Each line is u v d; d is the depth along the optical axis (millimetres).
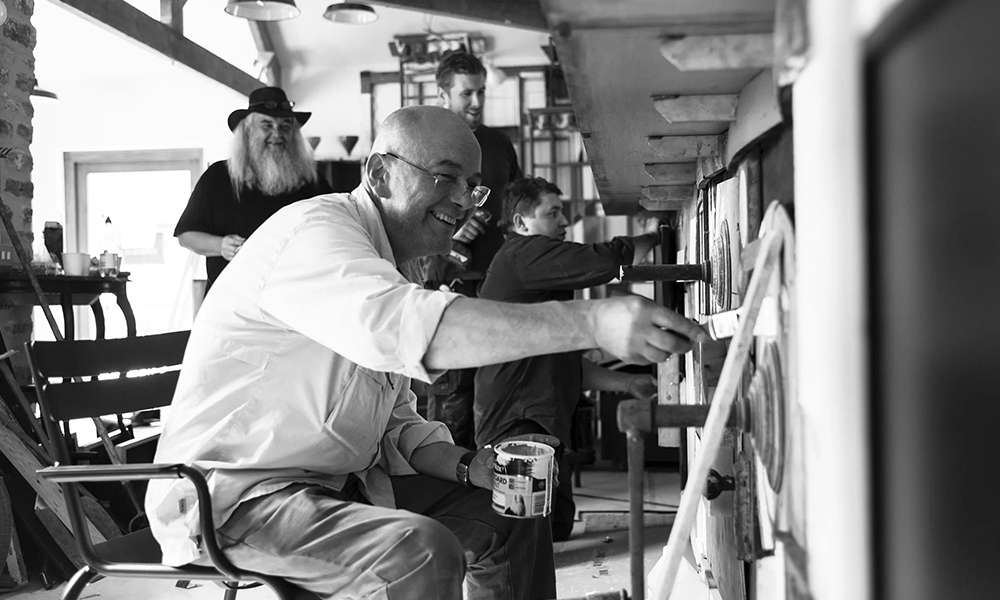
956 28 544
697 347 1655
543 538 1712
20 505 2701
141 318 7703
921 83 576
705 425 906
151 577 1415
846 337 653
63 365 1679
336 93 8070
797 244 746
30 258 3766
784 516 853
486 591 1640
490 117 7891
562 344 1085
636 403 935
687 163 1794
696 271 1677
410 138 1522
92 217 7773
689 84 1066
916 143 585
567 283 2600
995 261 521
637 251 2676
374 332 1174
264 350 1426
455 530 1618
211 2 7359
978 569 548
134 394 1807
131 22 5816
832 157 653
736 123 1152
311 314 1271
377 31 7867
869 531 650
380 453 1690
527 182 2764
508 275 2672
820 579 704
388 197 1546
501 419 2693
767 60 822
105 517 2826
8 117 3627
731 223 1261
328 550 1314
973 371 544
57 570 2697
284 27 7836
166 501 1396
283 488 1416
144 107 7719
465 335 1127
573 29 821
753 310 817
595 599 1096
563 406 2686
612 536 3084
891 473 635
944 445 572
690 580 1813
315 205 1454
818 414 699
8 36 3615
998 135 516
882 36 612
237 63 8016
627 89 1101
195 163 7719
